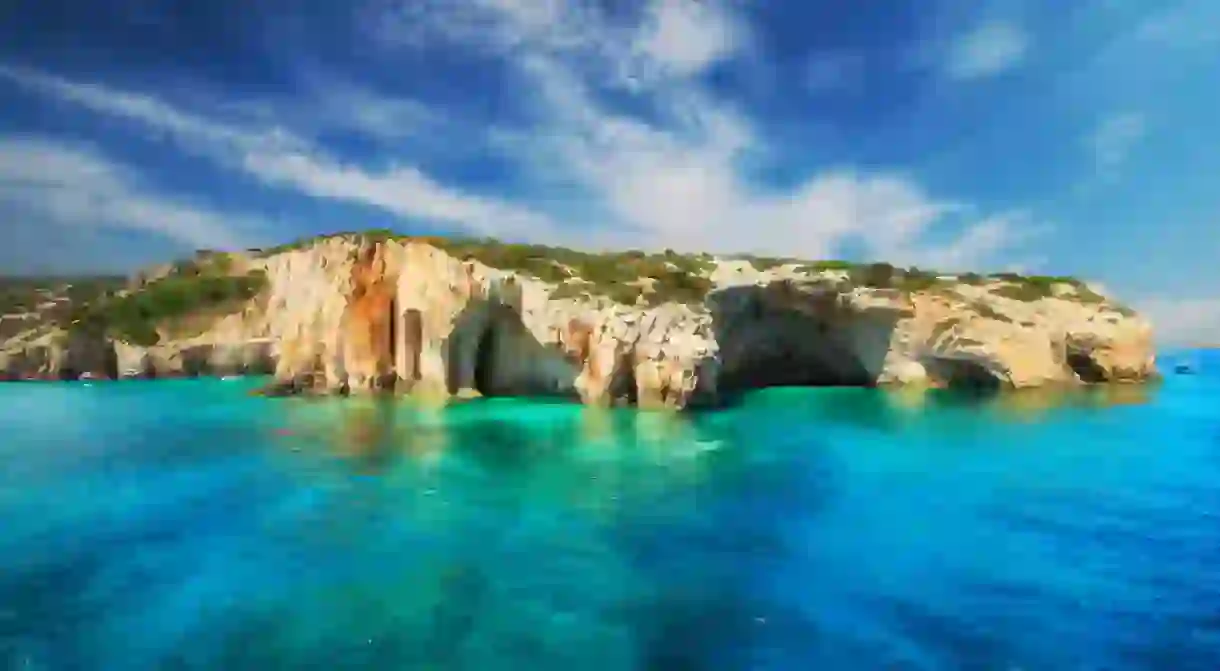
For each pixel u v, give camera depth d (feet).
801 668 36.09
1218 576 48.34
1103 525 59.77
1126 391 136.46
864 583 47.29
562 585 46.32
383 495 66.08
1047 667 36.50
